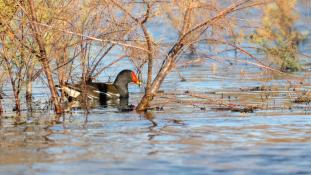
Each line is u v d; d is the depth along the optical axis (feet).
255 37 130.93
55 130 82.23
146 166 63.98
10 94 113.19
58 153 69.26
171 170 62.59
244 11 96.58
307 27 196.65
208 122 87.45
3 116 93.40
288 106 100.27
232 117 91.40
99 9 99.66
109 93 112.16
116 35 100.17
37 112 96.73
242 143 73.87
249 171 62.23
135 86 129.39
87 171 62.44
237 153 69.10
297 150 70.23
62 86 102.12
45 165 64.59
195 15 94.79
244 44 164.14
